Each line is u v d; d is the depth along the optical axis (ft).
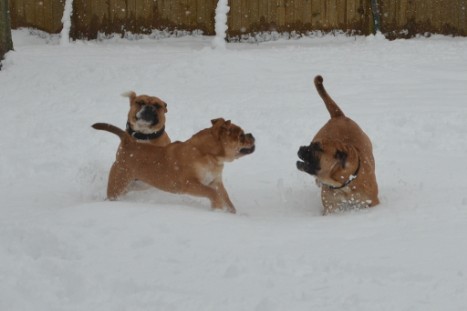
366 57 52.60
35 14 59.82
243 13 59.57
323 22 59.98
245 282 17.90
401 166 30.30
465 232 20.99
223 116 38.37
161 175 25.64
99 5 59.52
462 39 59.72
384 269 18.33
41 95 43.73
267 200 27.35
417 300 16.67
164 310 16.69
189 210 23.41
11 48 51.98
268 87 44.83
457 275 17.88
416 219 22.49
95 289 17.93
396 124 35.96
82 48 56.24
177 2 59.62
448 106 38.88
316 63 50.78
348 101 40.88
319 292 17.22
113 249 20.26
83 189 28.78
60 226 21.89
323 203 25.53
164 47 56.75
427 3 60.34
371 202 25.13
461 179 28.04
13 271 19.29
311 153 24.57
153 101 29.48
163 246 20.30
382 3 60.34
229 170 30.91
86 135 35.58
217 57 50.83
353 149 24.73
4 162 31.55
